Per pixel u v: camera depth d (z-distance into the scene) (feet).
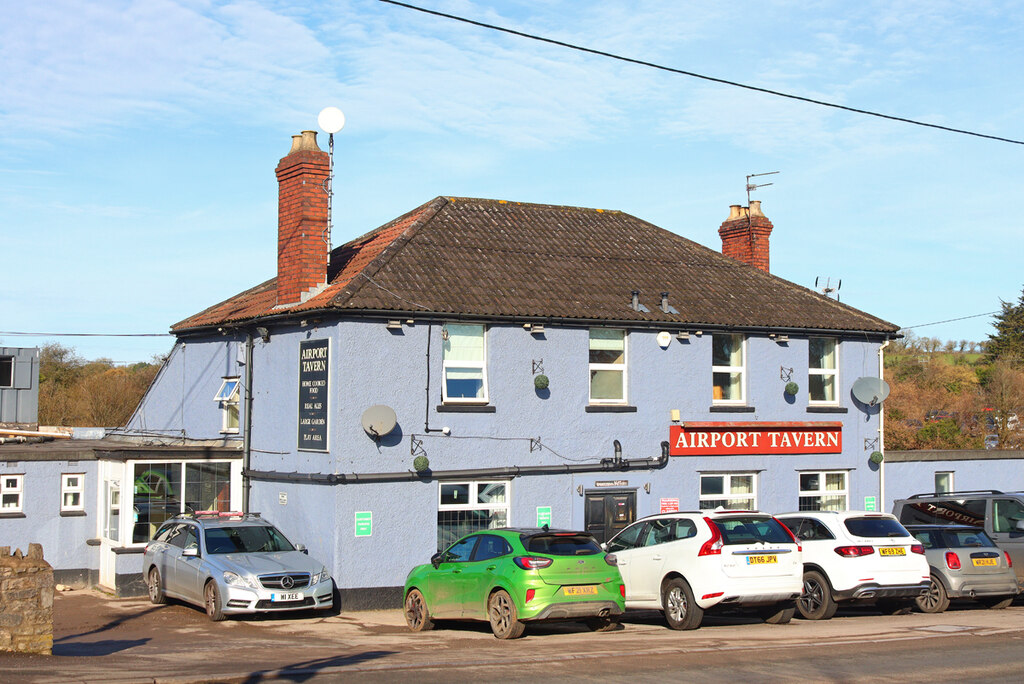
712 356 77.30
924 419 158.81
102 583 72.23
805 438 79.30
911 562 54.13
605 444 71.72
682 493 74.38
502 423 68.13
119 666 38.24
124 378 171.12
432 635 50.78
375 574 63.31
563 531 49.03
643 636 48.01
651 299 76.23
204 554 60.03
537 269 74.95
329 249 69.92
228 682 34.65
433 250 72.49
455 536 66.54
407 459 64.85
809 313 82.02
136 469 69.82
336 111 71.00
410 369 65.36
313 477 64.23
